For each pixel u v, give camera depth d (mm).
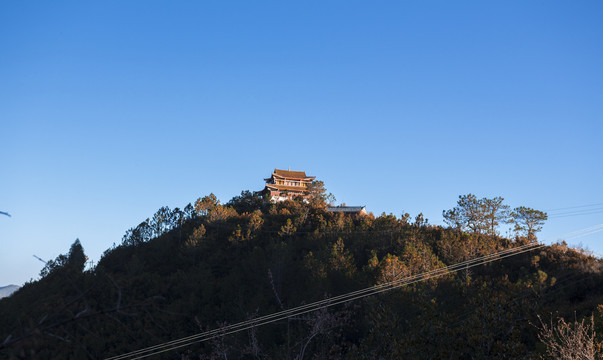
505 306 22578
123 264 73812
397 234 69688
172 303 53250
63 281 47688
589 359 15359
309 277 53188
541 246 66312
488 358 20172
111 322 45031
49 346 35125
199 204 86750
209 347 43875
